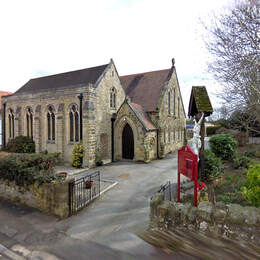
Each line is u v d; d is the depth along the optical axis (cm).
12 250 488
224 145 1215
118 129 1783
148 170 1379
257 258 346
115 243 500
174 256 431
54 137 1691
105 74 1712
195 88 637
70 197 681
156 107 1928
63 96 1593
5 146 1931
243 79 786
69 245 502
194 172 529
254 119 945
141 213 685
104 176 1234
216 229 403
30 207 743
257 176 454
